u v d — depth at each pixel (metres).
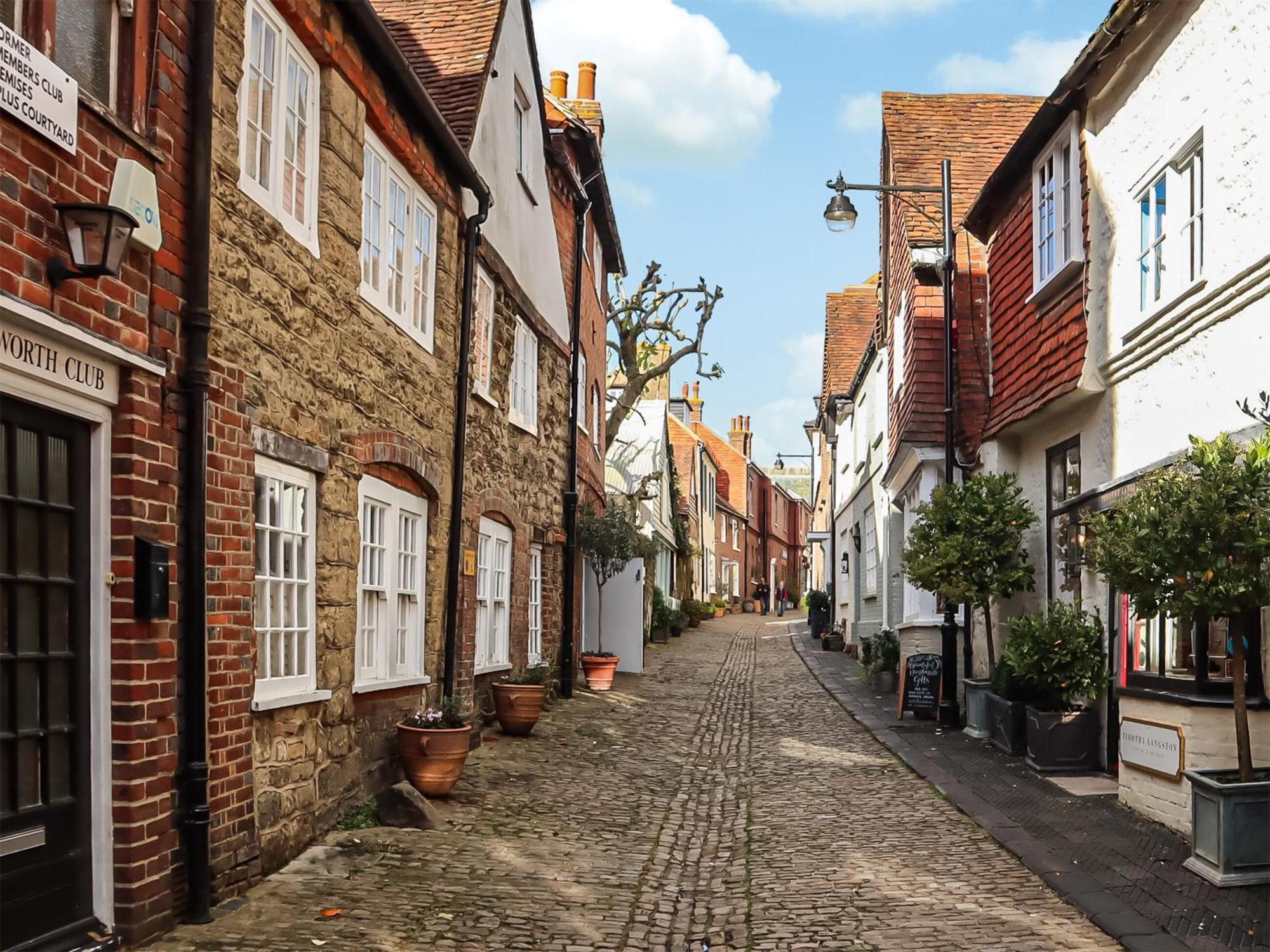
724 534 55.16
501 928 6.17
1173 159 8.88
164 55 5.84
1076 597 11.38
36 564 5.06
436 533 10.78
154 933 5.57
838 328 31.56
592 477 20.55
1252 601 6.72
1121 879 6.83
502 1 12.80
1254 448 6.89
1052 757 10.52
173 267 5.89
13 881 4.82
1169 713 8.17
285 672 7.46
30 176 4.75
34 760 5.03
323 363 7.95
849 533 29.09
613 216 20.55
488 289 12.92
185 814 5.90
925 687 14.69
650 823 9.12
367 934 5.86
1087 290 10.41
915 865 7.52
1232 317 7.88
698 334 26.12
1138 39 9.33
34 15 4.82
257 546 7.03
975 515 12.57
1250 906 6.24
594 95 22.70
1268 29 7.34
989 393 14.92
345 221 8.40
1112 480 10.12
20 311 4.61
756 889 7.11
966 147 17.64
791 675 21.94
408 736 9.23
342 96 8.33
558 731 13.55
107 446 5.48
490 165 12.70
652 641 30.36
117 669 5.45
